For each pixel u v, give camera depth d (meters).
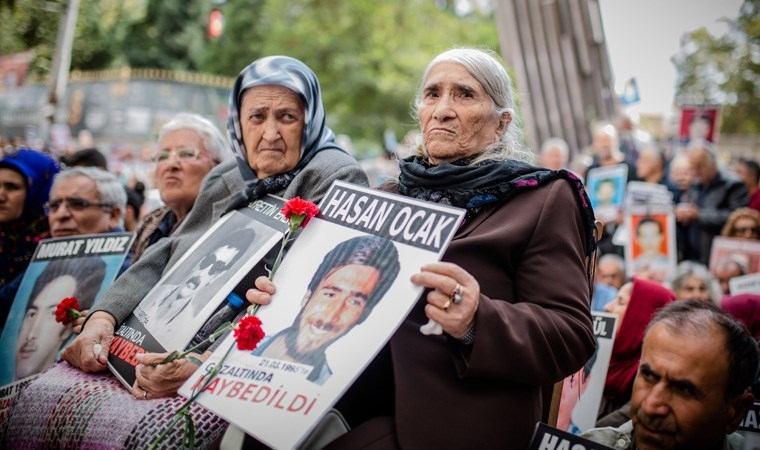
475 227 1.74
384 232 1.65
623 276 4.00
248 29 23.95
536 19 7.32
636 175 5.83
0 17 13.16
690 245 5.55
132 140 15.90
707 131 6.56
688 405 1.62
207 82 16.38
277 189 2.31
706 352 1.61
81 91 16.17
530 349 1.51
